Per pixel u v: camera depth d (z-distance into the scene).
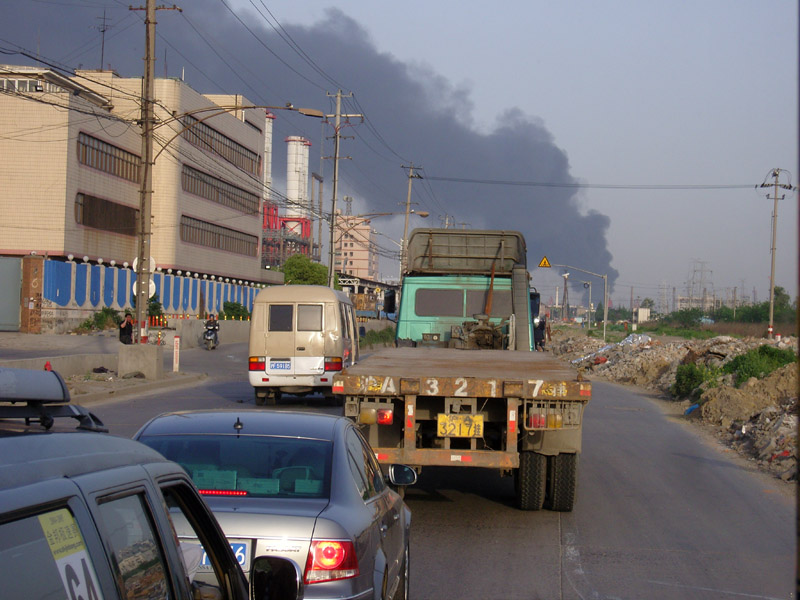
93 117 45.53
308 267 78.88
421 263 16.17
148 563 2.63
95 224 46.25
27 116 42.81
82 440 2.61
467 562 7.73
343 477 4.97
